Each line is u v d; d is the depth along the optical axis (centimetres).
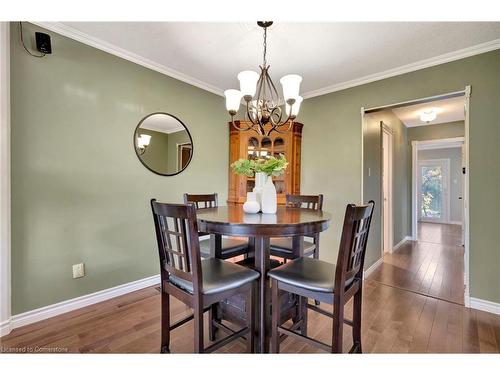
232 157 335
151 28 195
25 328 176
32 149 182
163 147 266
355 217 117
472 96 216
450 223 702
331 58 236
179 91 281
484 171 211
